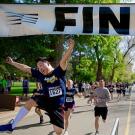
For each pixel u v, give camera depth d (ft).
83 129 51.21
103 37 122.31
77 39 105.60
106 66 190.08
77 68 172.45
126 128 53.21
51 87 18.89
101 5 29.99
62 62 18.88
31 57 84.53
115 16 29.86
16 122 18.15
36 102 18.70
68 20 30.30
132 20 29.78
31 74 19.49
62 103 19.17
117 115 74.02
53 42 91.97
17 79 185.57
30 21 30.63
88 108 90.63
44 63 19.02
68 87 43.52
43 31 30.60
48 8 30.40
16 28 30.86
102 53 166.61
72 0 92.22
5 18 30.86
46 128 51.19
